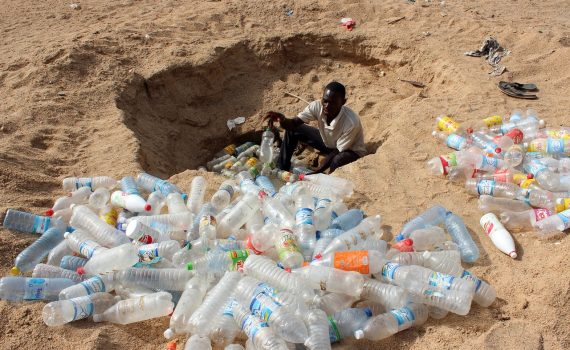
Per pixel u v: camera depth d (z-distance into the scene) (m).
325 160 6.11
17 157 5.02
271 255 3.72
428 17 8.76
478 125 5.66
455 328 3.23
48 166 5.05
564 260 3.64
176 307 3.23
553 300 3.32
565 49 7.38
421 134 5.70
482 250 3.97
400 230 4.21
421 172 5.02
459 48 7.77
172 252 3.61
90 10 9.20
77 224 4.05
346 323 3.19
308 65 8.23
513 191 4.41
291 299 3.10
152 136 6.56
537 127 5.50
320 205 4.09
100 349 3.11
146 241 3.71
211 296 3.26
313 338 2.93
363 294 3.36
